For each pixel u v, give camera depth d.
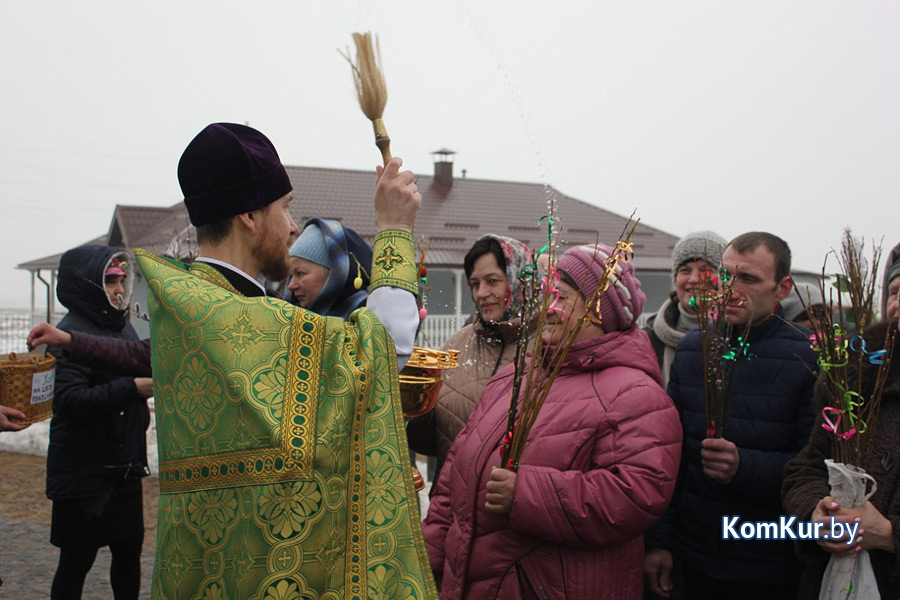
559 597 2.14
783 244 2.64
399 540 1.46
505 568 2.20
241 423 1.41
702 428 2.64
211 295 1.50
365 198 24.56
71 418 3.32
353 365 1.47
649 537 2.72
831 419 2.18
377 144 1.69
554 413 2.26
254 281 1.62
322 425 1.42
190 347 1.47
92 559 3.48
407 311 1.62
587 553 2.16
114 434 3.41
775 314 2.65
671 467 2.16
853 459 2.06
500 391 2.48
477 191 26.28
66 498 3.35
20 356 2.95
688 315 3.42
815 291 3.93
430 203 25.11
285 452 1.39
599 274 2.30
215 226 1.62
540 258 2.36
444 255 21.77
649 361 2.33
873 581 1.99
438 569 2.46
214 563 1.40
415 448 3.12
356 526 1.43
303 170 25.28
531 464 2.23
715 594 2.60
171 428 1.48
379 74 1.67
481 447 2.31
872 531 1.97
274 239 1.66
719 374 2.49
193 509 1.43
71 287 3.52
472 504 2.27
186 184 1.62
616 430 2.18
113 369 2.94
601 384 2.26
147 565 5.00
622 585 2.19
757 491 2.47
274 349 1.45
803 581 2.22
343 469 1.43
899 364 2.12
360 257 2.82
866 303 2.39
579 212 26.55
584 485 2.10
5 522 5.78
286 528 1.38
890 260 2.87
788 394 2.54
